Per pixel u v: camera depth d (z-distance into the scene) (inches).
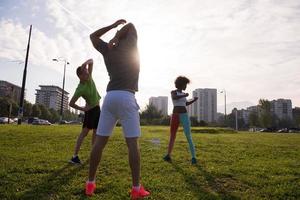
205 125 2405.3
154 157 274.5
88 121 236.4
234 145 415.5
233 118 4458.7
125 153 287.6
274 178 203.6
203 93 4601.4
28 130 542.6
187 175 205.8
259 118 3941.9
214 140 500.7
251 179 198.8
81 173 200.1
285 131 3051.2
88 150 302.2
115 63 149.1
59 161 237.0
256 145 432.1
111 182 180.9
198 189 173.3
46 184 171.8
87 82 235.3
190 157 282.0
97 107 240.2
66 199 149.9
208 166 239.3
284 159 295.7
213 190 175.0
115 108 146.1
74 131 580.7
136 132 146.6
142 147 349.4
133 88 149.3
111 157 261.4
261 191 173.8
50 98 5103.3
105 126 149.9
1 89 3233.3
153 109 2743.6
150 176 199.8
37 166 214.1
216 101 4589.1
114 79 148.3
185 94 263.9
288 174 220.1
